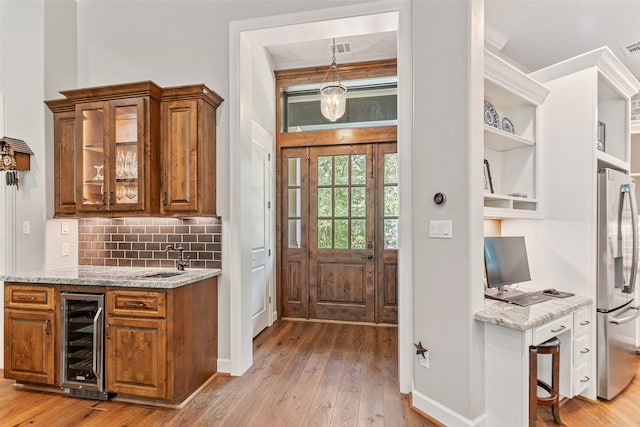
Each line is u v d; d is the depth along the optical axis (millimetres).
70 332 2457
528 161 2760
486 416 2029
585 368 2365
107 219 3055
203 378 2596
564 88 2602
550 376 2297
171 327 2246
